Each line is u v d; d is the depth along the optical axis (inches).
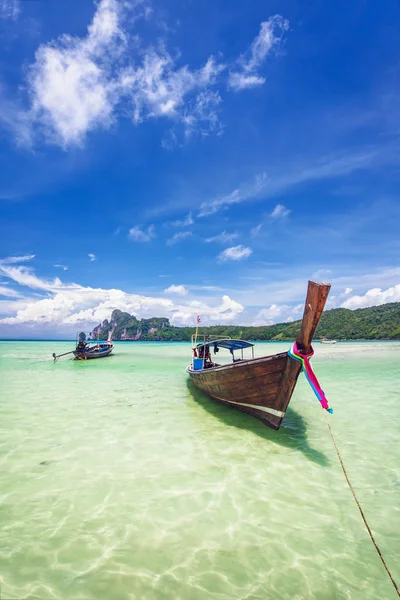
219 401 403.2
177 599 119.6
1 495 193.9
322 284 220.8
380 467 234.5
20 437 294.4
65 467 232.7
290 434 302.7
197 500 189.0
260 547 149.0
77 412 378.3
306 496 194.4
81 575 131.4
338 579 130.7
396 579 131.2
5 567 135.3
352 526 165.6
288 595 122.2
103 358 1213.7
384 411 383.2
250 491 199.6
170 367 876.0
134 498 191.0
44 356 1336.1
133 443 280.1
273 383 290.2
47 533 157.9
